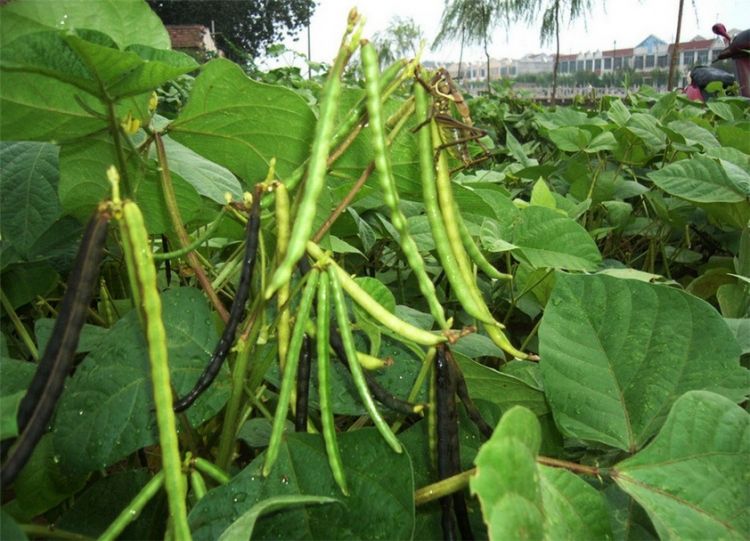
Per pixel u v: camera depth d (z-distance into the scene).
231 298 0.41
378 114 0.23
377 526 0.22
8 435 0.17
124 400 0.25
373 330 0.26
